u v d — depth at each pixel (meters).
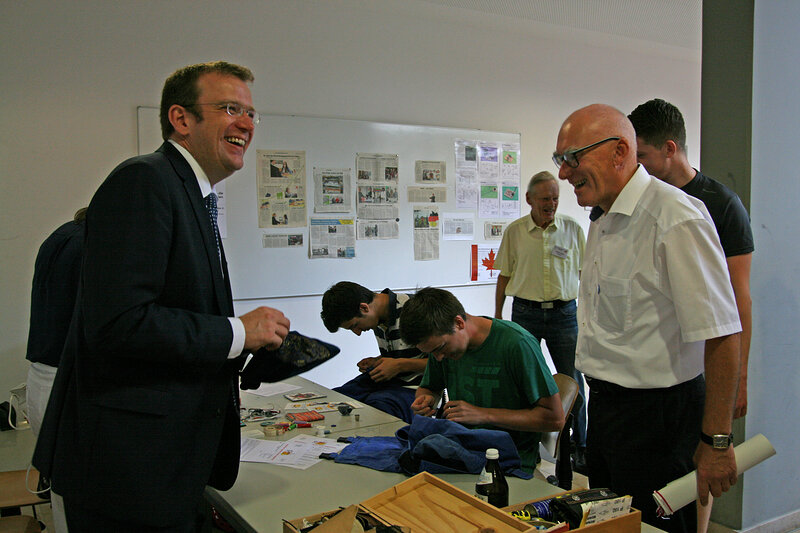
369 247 4.12
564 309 3.75
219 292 1.23
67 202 3.29
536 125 4.78
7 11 3.11
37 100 3.20
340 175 3.99
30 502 1.91
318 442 1.82
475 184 4.52
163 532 1.11
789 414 2.54
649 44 5.03
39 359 1.91
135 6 3.38
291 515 1.32
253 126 1.28
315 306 3.96
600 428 1.59
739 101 2.36
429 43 4.28
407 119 4.23
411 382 2.56
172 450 1.11
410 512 1.16
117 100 3.37
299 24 3.82
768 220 2.41
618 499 1.14
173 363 1.09
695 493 1.36
